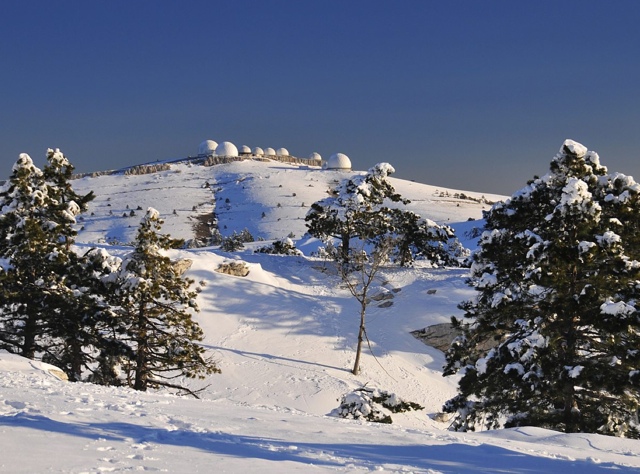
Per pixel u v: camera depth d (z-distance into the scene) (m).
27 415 10.45
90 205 166.25
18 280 30.08
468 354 28.48
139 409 12.61
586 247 22.28
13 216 31.38
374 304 54.00
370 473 8.27
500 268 27.09
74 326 30.75
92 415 11.16
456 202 171.12
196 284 49.78
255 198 170.62
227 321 46.88
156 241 32.09
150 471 7.16
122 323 31.78
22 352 31.08
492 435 16.48
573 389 23.38
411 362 45.97
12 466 6.90
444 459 10.26
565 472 10.21
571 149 25.84
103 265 33.62
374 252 48.38
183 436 9.84
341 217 58.12
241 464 7.98
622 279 22.53
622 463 11.76
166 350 31.88
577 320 23.78
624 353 22.42
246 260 61.31
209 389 37.59
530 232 25.19
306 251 95.75
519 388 24.28
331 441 10.98
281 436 11.00
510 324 26.48
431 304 52.78
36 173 33.12
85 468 7.04
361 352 45.97
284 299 51.59
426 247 63.16
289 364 42.00
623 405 23.80
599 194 25.67
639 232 24.56
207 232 138.12
